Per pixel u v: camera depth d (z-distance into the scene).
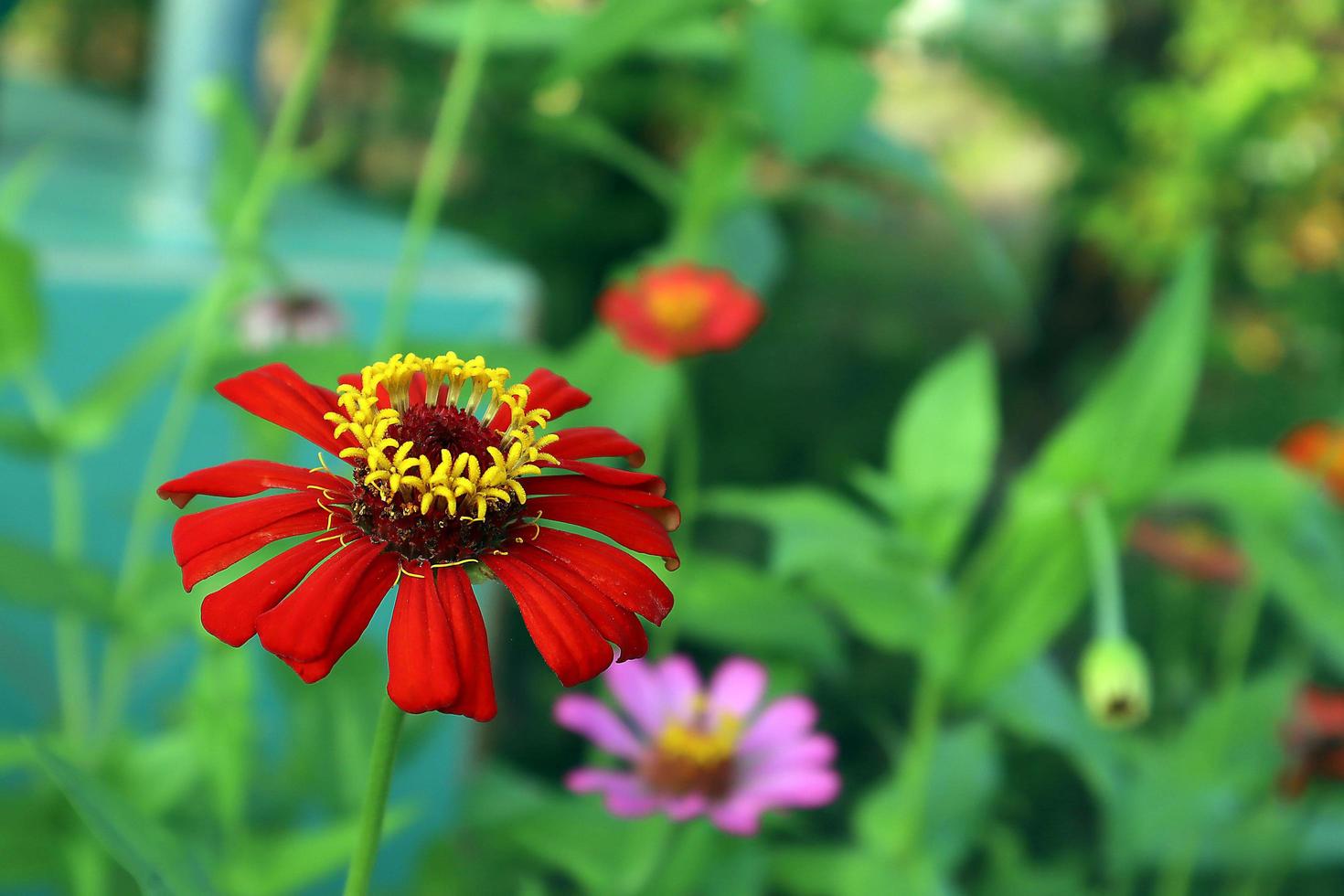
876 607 0.59
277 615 0.43
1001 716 0.61
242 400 0.45
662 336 0.60
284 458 0.63
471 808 0.63
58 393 0.71
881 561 0.60
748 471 1.85
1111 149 2.05
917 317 2.58
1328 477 0.64
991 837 0.73
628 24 0.62
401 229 0.89
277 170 0.62
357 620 0.43
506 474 0.45
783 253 0.71
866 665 1.13
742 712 0.60
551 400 0.47
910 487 0.62
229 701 0.58
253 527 0.44
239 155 0.64
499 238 2.07
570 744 1.20
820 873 0.61
